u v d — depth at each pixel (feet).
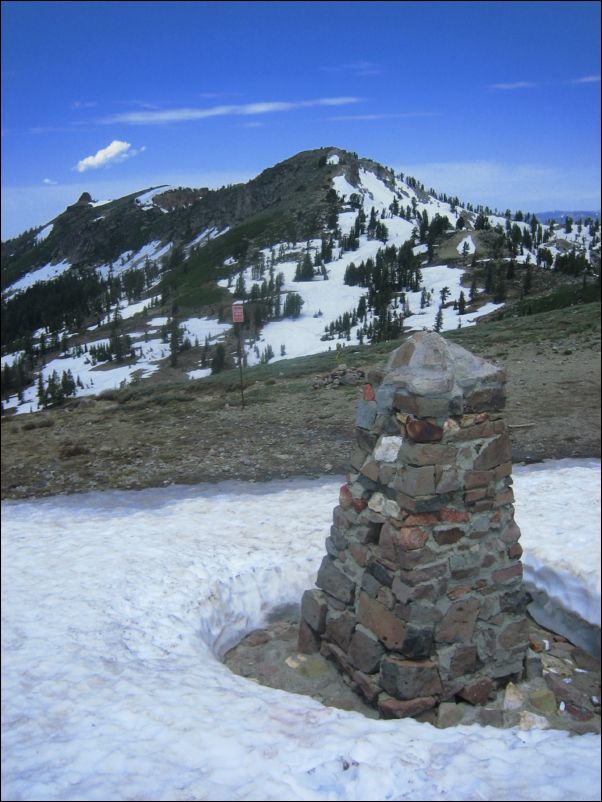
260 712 15.58
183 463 43.93
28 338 567.59
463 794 12.25
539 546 25.11
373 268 561.02
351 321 461.37
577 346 78.54
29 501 37.55
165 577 23.98
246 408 62.18
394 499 16.42
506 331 99.45
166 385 87.30
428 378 15.78
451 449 15.98
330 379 71.97
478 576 16.55
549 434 45.01
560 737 14.76
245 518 31.35
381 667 16.55
